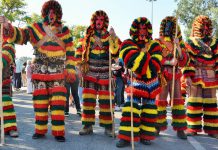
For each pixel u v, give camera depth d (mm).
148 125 6035
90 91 6664
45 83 6102
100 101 6660
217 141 6703
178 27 6664
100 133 6973
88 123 6727
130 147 5895
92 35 6605
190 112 7160
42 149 5574
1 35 5707
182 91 7379
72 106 11594
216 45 7016
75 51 6719
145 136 6039
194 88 7094
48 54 6055
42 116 6160
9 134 6379
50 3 6109
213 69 7039
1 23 5691
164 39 6695
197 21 7023
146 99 6027
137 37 5980
